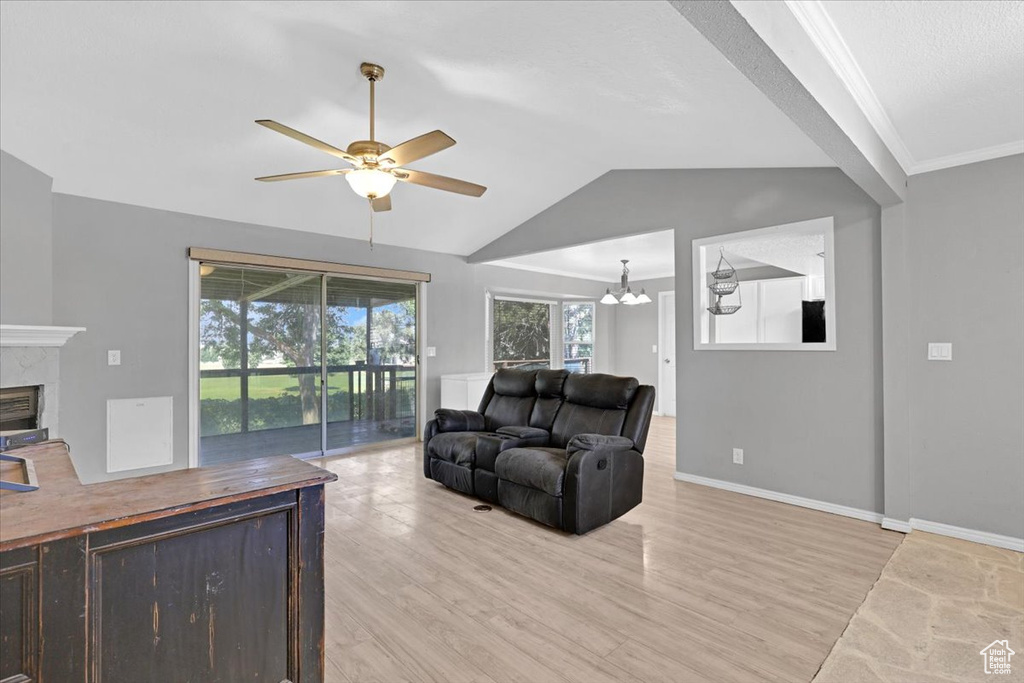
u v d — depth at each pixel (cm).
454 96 312
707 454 407
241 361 460
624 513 336
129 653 115
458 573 257
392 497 382
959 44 188
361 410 545
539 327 786
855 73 207
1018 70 205
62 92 282
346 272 521
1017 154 283
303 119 330
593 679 177
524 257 655
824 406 348
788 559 272
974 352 296
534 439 377
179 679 122
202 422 438
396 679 177
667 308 805
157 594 119
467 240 589
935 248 308
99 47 252
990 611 219
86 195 376
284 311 488
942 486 306
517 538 303
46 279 342
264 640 135
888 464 319
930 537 302
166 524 119
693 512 347
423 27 239
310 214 467
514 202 508
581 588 241
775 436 370
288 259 480
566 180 471
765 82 173
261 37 251
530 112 327
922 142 281
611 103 297
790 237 384
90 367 379
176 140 339
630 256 653
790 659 187
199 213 429
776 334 685
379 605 226
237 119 324
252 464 157
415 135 363
